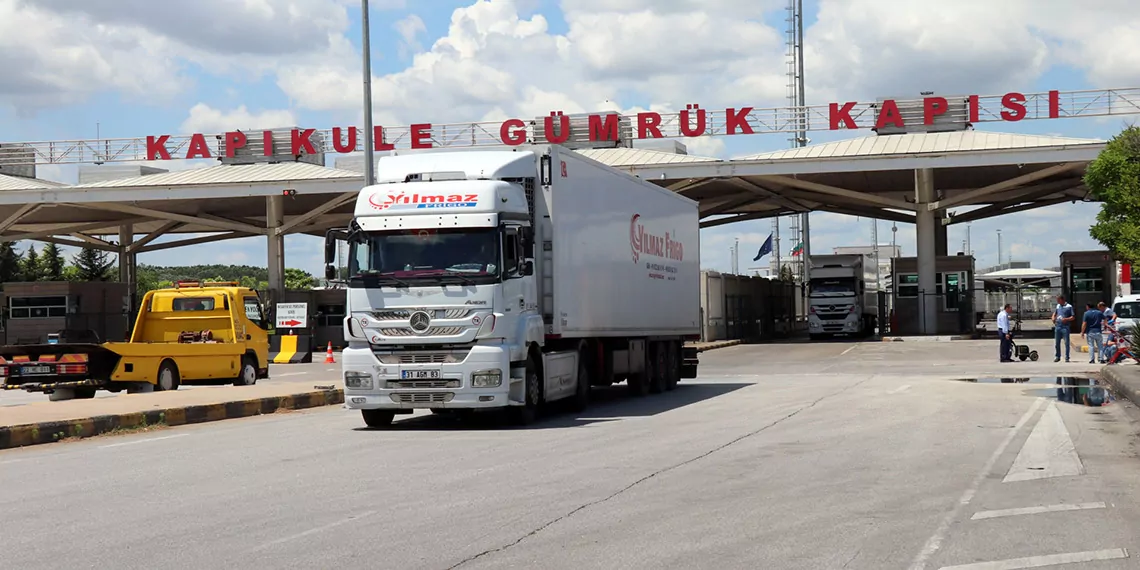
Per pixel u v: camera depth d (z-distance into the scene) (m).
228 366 27.22
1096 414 17.58
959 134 53.31
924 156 50.44
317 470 12.04
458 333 16.41
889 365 34.47
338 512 9.29
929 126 53.81
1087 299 58.75
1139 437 14.40
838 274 59.62
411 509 9.39
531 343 17.50
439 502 9.74
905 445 13.63
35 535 8.47
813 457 12.54
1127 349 30.64
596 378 20.69
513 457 12.96
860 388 23.86
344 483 10.98
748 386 25.70
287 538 8.17
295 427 17.72
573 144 55.31
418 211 16.73
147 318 28.41
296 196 59.88
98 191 54.06
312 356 49.34
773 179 55.91
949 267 57.62
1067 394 21.64
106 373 23.94
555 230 18.06
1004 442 13.91
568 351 19.20
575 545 7.82
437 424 17.77
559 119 55.31
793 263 101.31
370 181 31.84
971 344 48.47
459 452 13.58
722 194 64.69
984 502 9.55
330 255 17.31
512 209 17.06
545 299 18.02
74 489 10.96
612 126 54.75
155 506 9.76
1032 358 35.09
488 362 16.36
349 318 16.84
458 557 7.46
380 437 15.75
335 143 56.31
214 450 14.33
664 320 24.33
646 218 23.14
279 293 55.75
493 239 16.61
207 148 56.72
